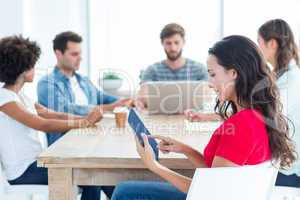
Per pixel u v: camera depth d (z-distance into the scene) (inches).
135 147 77.4
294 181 87.5
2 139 89.0
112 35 170.1
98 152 73.4
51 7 167.6
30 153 91.4
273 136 60.7
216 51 61.6
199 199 58.0
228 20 164.9
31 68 92.9
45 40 168.1
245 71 60.2
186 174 72.7
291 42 95.8
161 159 70.0
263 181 58.6
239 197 58.3
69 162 70.9
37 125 90.1
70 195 72.9
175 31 147.6
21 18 164.4
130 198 71.6
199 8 166.4
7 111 88.4
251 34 163.8
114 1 168.6
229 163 57.8
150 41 169.5
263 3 161.6
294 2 158.4
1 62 90.0
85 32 169.0
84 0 167.9
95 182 73.9
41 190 91.2
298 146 83.4
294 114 85.7
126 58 170.9
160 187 73.0
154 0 167.8
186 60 152.3
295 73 91.7
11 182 91.4
